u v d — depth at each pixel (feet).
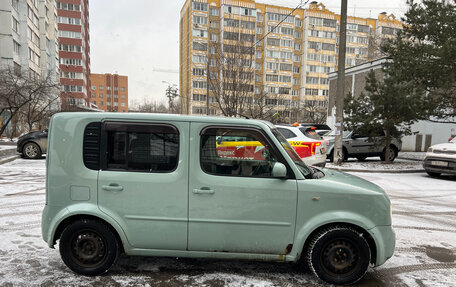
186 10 200.95
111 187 10.03
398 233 15.65
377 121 43.55
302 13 212.02
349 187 10.07
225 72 68.03
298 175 10.13
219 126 10.25
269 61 205.16
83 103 216.54
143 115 10.24
